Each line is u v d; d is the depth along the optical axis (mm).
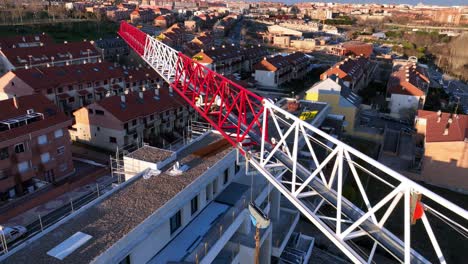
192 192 22359
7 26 109500
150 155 25828
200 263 19172
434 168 42562
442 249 31312
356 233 18719
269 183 27734
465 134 42469
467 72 101812
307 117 41938
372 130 59719
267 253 25703
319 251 30328
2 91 53938
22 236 30516
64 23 123250
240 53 96000
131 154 25953
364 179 42188
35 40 85125
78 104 58125
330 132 42531
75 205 35438
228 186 27562
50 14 132625
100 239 17547
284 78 89062
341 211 19875
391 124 63938
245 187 27453
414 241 32125
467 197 40656
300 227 33438
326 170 38688
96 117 46125
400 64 98938
